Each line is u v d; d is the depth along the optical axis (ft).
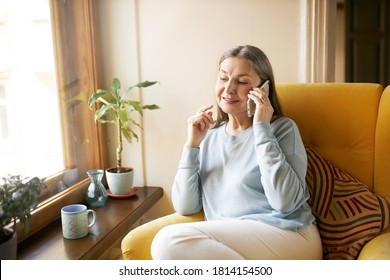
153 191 6.80
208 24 6.46
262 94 4.34
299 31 6.16
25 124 5.32
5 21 4.97
